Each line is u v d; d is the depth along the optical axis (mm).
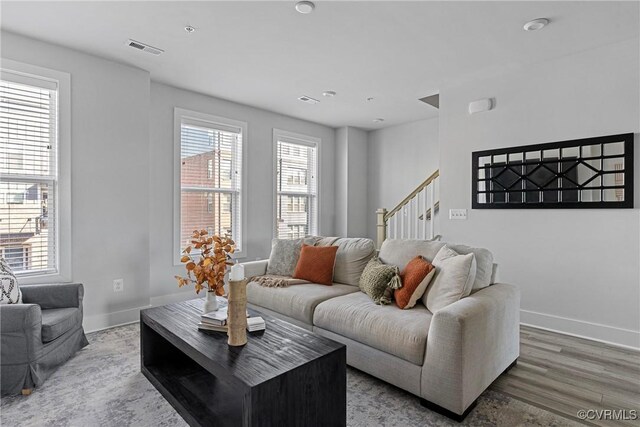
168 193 3914
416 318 2096
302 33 2713
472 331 1802
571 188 3014
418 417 1825
